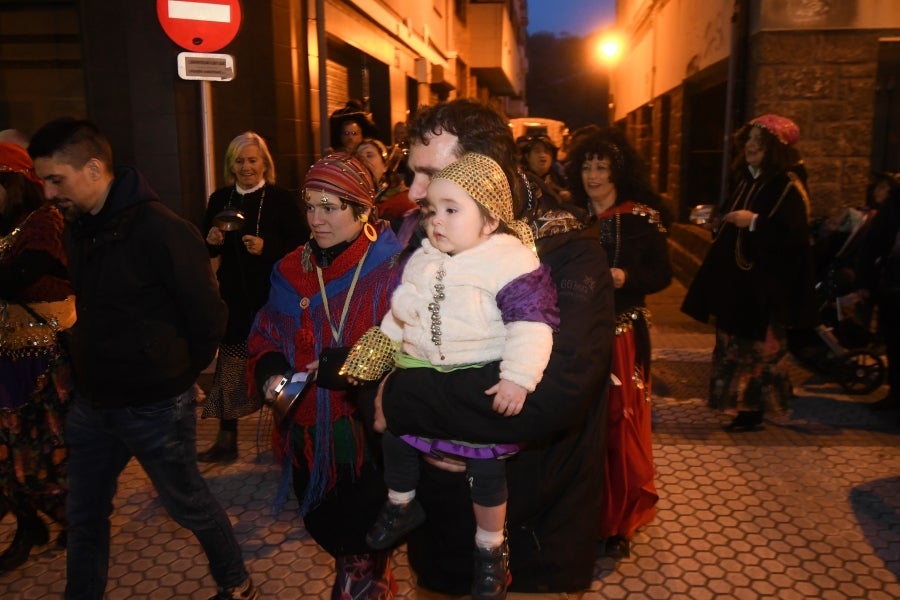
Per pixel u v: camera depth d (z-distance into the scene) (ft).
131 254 7.95
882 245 15.96
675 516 11.85
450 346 5.39
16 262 9.43
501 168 5.59
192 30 16.39
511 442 5.32
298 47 23.99
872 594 9.87
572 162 10.75
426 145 5.85
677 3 38.73
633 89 56.03
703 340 22.21
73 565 8.39
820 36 23.21
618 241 10.14
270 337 7.76
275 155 22.99
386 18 37.37
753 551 10.88
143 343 8.02
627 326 10.02
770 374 14.71
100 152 7.88
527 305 5.17
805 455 14.06
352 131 20.80
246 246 12.80
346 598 7.97
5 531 11.59
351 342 7.33
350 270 7.43
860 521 11.68
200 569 10.57
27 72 20.40
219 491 12.71
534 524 6.06
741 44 24.50
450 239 5.32
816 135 23.73
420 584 6.46
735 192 14.99
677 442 14.66
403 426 5.57
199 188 21.31
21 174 9.52
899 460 13.84
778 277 14.12
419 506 6.18
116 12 19.85
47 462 10.11
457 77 63.82
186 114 20.61
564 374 5.24
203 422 15.92
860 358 17.83
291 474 7.97
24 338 9.77
